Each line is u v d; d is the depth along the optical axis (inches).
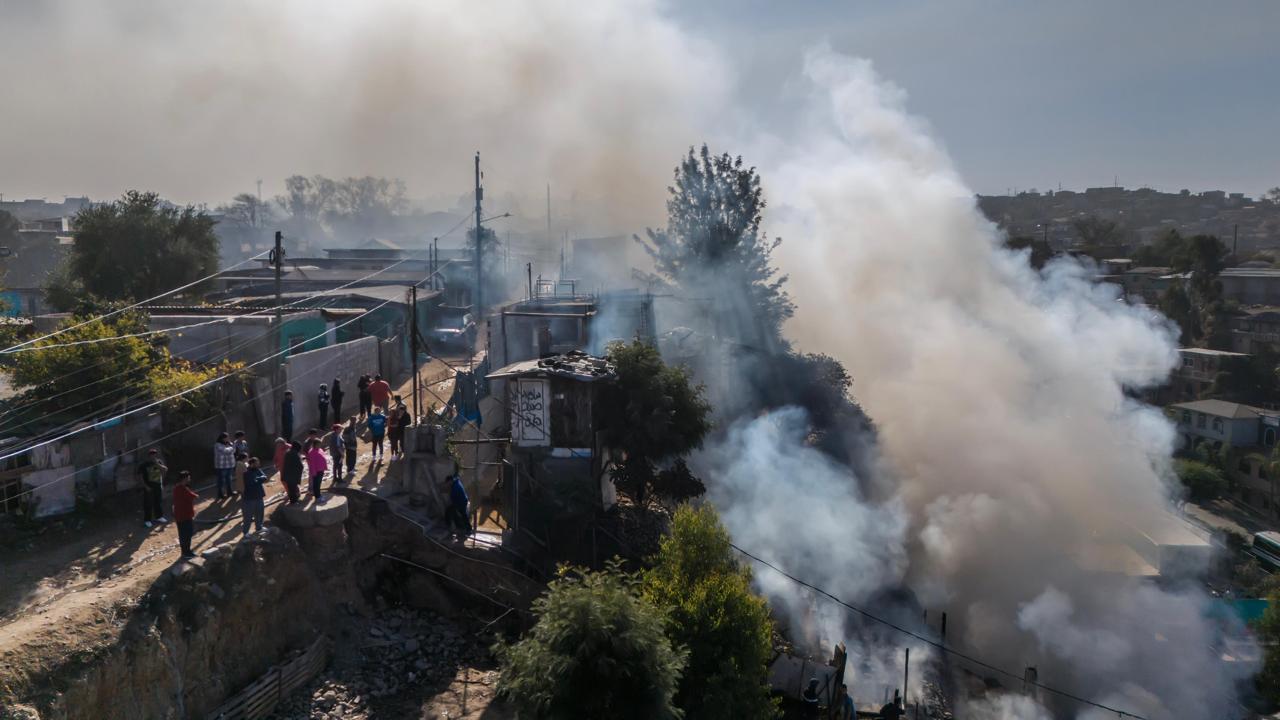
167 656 575.2
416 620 786.8
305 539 748.0
